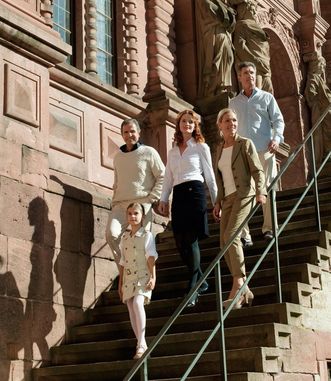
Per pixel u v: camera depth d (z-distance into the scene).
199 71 14.64
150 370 7.98
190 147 9.27
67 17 12.89
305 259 9.20
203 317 8.57
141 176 9.48
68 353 9.17
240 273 8.34
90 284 10.10
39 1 10.41
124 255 8.55
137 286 8.30
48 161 9.96
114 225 9.44
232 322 8.34
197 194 9.00
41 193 9.56
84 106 11.90
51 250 9.55
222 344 7.13
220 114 8.96
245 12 16.67
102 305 10.22
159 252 11.23
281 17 19.91
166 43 14.54
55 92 11.30
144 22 14.30
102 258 10.40
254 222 11.31
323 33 21.30
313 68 20.64
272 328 7.71
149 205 9.41
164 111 13.36
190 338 8.20
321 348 8.52
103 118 12.33
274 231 8.44
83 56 12.77
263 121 10.03
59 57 10.25
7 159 9.21
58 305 9.52
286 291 8.51
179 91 14.57
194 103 14.48
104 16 13.77
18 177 9.30
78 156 11.52
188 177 9.09
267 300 8.72
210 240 11.04
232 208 8.62
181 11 15.05
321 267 9.12
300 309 8.27
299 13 21.09
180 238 8.93
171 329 8.77
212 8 14.67
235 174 8.69
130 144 9.64
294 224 10.37
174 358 7.88
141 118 13.35
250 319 8.23
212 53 14.56
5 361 8.66
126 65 13.66
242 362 7.50
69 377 8.68
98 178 11.91
